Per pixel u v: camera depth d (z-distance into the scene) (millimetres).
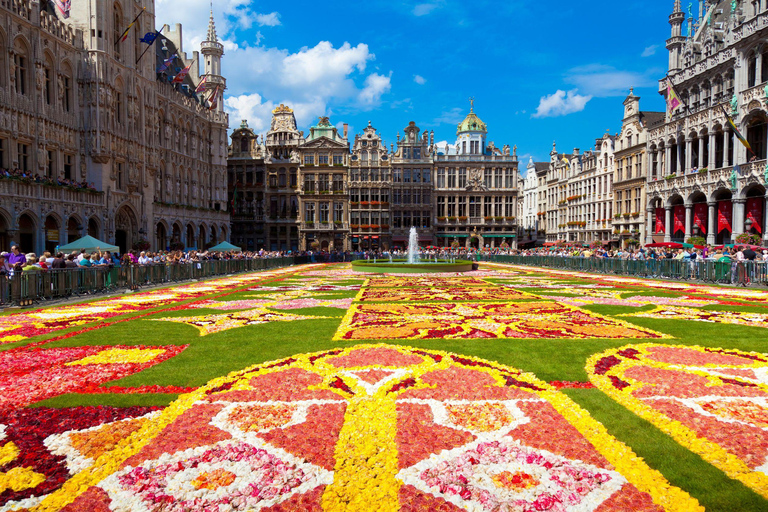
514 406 6043
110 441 5164
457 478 4371
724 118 38656
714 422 5480
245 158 72312
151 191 44969
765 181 34094
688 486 4250
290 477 4430
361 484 4312
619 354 8500
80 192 34906
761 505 3951
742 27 36156
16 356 8656
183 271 27750
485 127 79375
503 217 76938
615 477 4387
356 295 18500
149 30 44875
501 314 13250
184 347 9344
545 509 3928
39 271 16594
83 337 10352
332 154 73188
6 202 28375
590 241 63969
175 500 4098
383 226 74875
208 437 5227
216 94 61219
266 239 72062
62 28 34906
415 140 76812
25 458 4793
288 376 7316
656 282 24594
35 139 32125
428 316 12938
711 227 40594
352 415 5805
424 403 6176
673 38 47000
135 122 41844
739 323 11594
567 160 76875
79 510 3967
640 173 54156
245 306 15438
